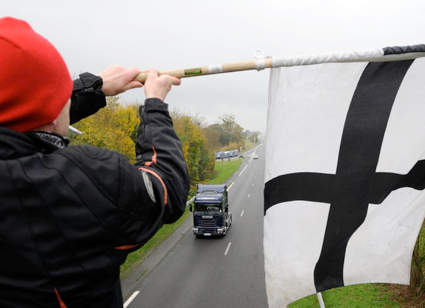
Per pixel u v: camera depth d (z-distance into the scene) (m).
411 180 2.34
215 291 14.19
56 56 0.95
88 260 0.92
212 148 56.41
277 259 2.43
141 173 1.01
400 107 2.30
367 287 13.01
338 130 2.35
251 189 43.22
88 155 0.95
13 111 0.88
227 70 1.61
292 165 2.41
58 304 0.90
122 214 0.94
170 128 1.21
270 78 2.37
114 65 1.42
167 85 1.36
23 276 0.87
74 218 0.88
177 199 1.08
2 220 0.84
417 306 11.24
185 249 19.88
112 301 1.01
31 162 0.87
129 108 23.03
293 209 2.42
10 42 0.86
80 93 1.33
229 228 24.64
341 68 2.30
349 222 2.38
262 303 13.04
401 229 2.36
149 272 16.58
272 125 2.42
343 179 2.37
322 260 2.39
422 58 2.22
